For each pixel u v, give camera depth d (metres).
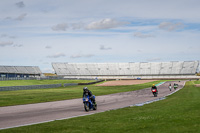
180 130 9.22
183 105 19.47
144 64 164.38
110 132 9.38
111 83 102.25
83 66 170.50
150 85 84.62
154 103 23.05
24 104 24.84
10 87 53.97
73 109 19.69
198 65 154.62
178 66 156.88
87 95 18.28
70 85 80.31
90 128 10.36
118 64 168.38
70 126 10.98
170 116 13.08
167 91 49.25
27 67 121.06
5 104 24.61
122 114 14.94
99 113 15.89
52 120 13.36
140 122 11.48
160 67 159.50
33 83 83.06
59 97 34.34
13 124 12.34
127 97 33.81
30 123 12.61
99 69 166.75
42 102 27.17
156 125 10.46
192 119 11.84
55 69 169.38
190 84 85.00
